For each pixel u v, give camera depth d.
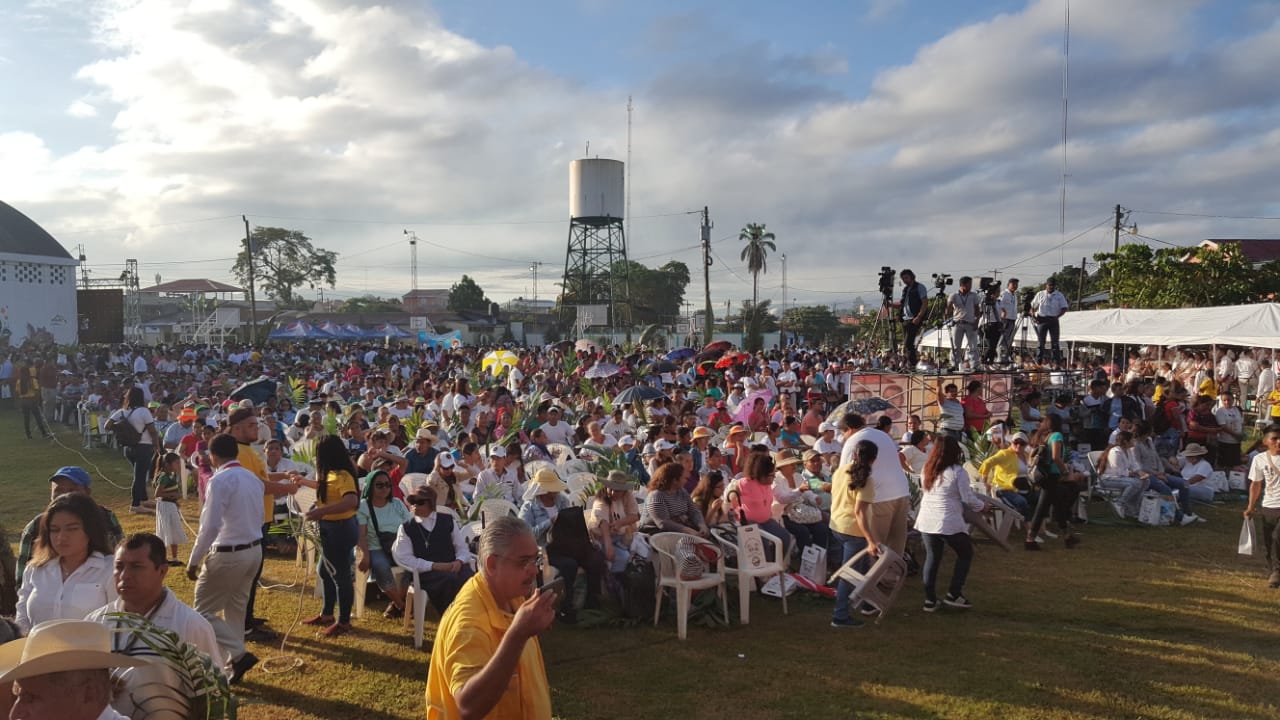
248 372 29.72
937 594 8.52
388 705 5.68
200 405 15.59
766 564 8.02
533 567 3.06
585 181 59.94
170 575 8.86
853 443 7.69
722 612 7.79
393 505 7.73
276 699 5.75
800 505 9.08
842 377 24.45
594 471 10.09
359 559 7.60
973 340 17.09
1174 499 11.86
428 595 7.01
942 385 16.58
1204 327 24.41
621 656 6.76
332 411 13.30
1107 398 15.46
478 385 19.84
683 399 17.02
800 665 6.52
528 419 13.94
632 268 96.62
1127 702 5.79
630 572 7.71
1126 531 11.33
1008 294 18.05
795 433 12.59
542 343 75.50
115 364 33.16
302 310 89.06
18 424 23.92
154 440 12.62
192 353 37.19
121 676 3.32
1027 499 11.24
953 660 6.61
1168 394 15.30
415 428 13.69
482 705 2.67
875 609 7.99
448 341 54.31
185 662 3.33
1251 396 23.59
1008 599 8.24
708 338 46.16
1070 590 8.55
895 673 6.34
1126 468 12.13
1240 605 8.01
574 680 6.23
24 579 4.34
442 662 2.91
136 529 11.09
